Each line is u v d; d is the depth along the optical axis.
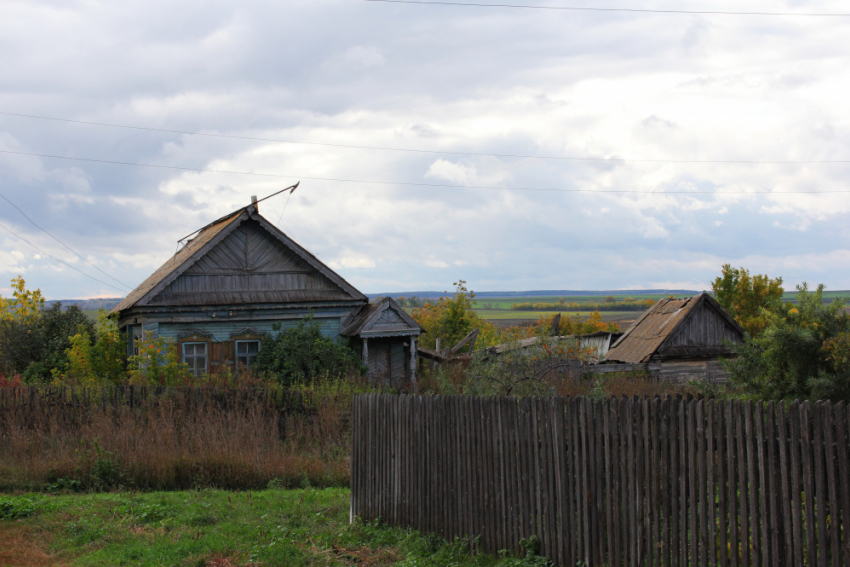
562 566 6.51
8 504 8.94
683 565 5.51
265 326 24.88
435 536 7.89
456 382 19.50
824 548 4.73
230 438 12.48
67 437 12.37
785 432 4.97
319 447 13.58
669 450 5.71
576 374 18.44
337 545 7.96
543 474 6.76
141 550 7.54
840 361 8.65
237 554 7.53
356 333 24.27
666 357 22.77
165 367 18.42
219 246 24.69
